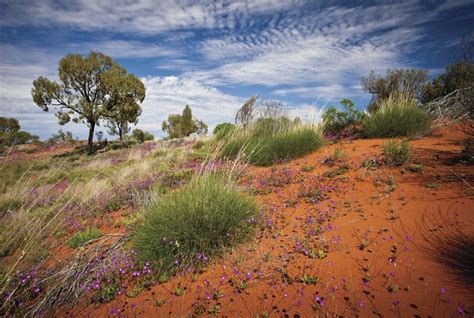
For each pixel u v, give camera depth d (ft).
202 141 51.57
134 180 27.50
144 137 134.31
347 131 31.83
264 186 18.31
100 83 97.76
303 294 7.88
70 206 19.44
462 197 11.07
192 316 7.81
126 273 10.74
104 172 37.32
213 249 10.94
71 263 11.62
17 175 28.66
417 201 11.68
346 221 11.51
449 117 26.37
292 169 20.97
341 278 8.21
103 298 9.27
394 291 7.26
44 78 90.63
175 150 49.93
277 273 9.09
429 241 8.99
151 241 11.03
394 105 27.22
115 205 20.68
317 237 10.75
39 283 10.62
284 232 11.78
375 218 11.23
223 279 9.23
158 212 12.23
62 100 93.81
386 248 9.17
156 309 8.38
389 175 15.12
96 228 16.14
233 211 12.16
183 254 10.61
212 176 16.47
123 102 102.06
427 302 6.70
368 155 19.77
